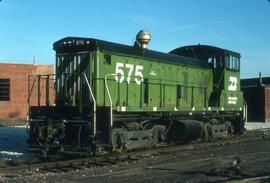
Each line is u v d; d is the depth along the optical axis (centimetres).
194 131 2155
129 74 1861
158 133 1978
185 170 1391
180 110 2134
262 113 4622
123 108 1764
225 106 2475
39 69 4391
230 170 1378
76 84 1725
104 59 1733
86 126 1605
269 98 4644
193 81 2286
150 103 1969
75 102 1719
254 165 1503
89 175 1292
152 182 1191
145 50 1972
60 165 1459
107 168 1420
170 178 1251
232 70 2548
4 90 4225
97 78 1689
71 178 1242
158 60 2041
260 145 2167
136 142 1786
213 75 2472
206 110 2334
